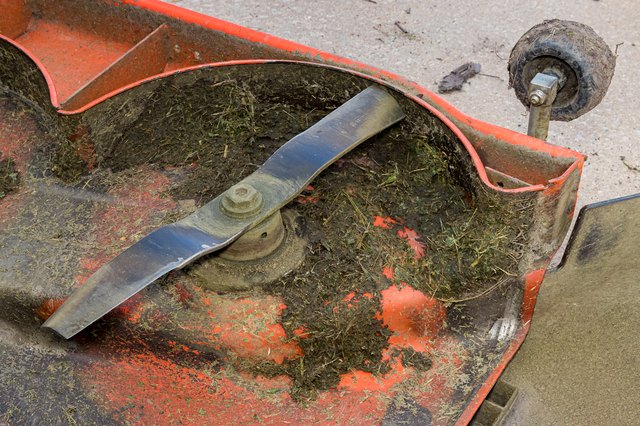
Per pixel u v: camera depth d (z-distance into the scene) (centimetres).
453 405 160
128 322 164
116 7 205
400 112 175
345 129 169
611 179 238
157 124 185
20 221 174
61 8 212
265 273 167
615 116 257
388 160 181
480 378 162
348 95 181
